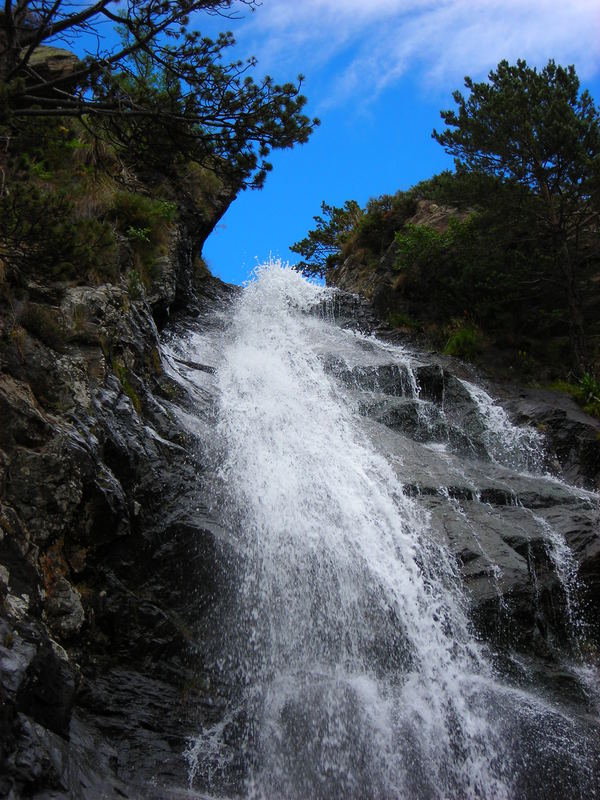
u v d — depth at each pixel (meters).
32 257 8.83
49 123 12.53
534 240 18.33
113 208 14.02
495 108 17.84
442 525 10.77
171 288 14.12
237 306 18.42
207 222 17.73
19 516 7.23
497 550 10.38
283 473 10.96
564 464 14.41
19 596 6.57
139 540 8.52
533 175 18.05
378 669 9.16
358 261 23.36
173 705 7.74
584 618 10.75
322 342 16.88
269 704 8.27
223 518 9.56
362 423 13.36
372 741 8.21
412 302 19.72
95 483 7.94
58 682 6.14
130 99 10.34
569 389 16.73
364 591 9.80
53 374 8.64
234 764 7.54
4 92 9.04
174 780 7.00
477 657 9.36
